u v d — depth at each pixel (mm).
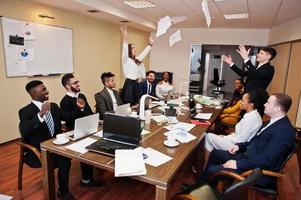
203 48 6992
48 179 1763
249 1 3656
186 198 1334
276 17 4691
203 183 1660
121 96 3236
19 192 2105
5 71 3199
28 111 1977
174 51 7230
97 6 3982
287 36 4883
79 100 2432
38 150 1912
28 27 3443
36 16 3570
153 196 2125
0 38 3082
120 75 6145
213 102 3775
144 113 2334
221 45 6832
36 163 1913
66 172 1929
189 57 7129
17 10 3264
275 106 1718
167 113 2688
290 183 2469
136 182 2346
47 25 3773
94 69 5090
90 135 1870
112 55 5684
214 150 2154
